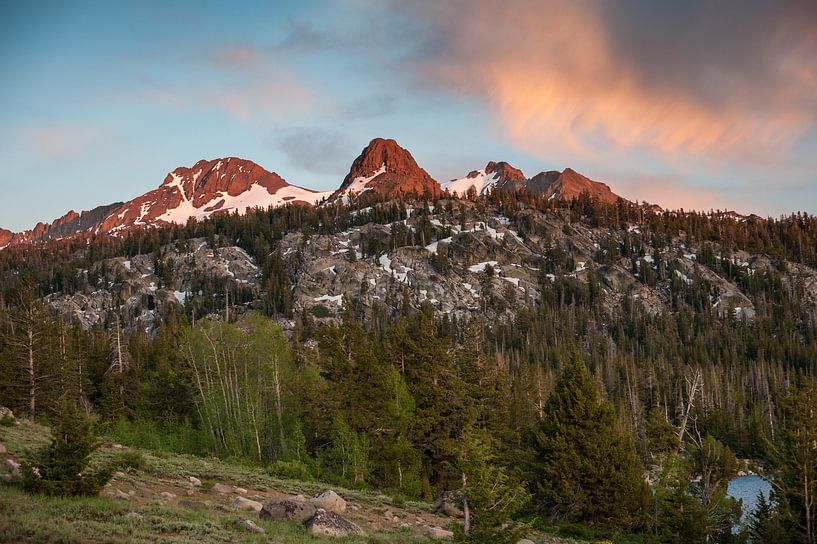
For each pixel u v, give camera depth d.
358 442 45.53
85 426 22.20
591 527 40.47
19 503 18.53
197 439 55.84
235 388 58.94
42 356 60.84
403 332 57.94
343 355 52.44
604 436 42.72
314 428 52.22
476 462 20.62
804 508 36.84
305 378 60.62
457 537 19.94
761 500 36.84
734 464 38.19
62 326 80.56
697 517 32.66
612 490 40.91
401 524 29.52
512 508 20.12
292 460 46.03
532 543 26.52
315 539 21.34
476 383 53.62
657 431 45.16
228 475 35.91
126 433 50.19
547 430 45.66
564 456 41.69
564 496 41.00
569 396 44.31
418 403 52.56
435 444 50.41
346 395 50.88
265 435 55.62
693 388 47.19
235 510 25.47
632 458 43.69
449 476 49.94
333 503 29.23
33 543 15.23
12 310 60.91
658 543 35.09
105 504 20.83
